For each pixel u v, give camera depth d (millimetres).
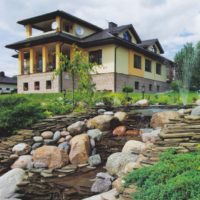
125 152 7004
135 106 12641
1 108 10773
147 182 4109
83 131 9625
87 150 8055
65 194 5855
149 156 5562
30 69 26031
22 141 9164
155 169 4301
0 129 10086
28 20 26266
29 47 26031
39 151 7809
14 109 10266
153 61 30844
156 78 31375
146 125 10203
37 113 10867
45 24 27312
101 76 24781
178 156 4773
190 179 3684
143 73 28656
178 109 11156
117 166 6512
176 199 3512
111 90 23141
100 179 6121
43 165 7523
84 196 5699
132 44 25438
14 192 6078
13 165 7777
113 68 24172
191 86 28406
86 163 7715
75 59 13672
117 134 9477
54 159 7598
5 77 48750
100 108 12281
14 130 10094
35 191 6082
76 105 13148
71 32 26453
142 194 3961
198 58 30031
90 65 14164
